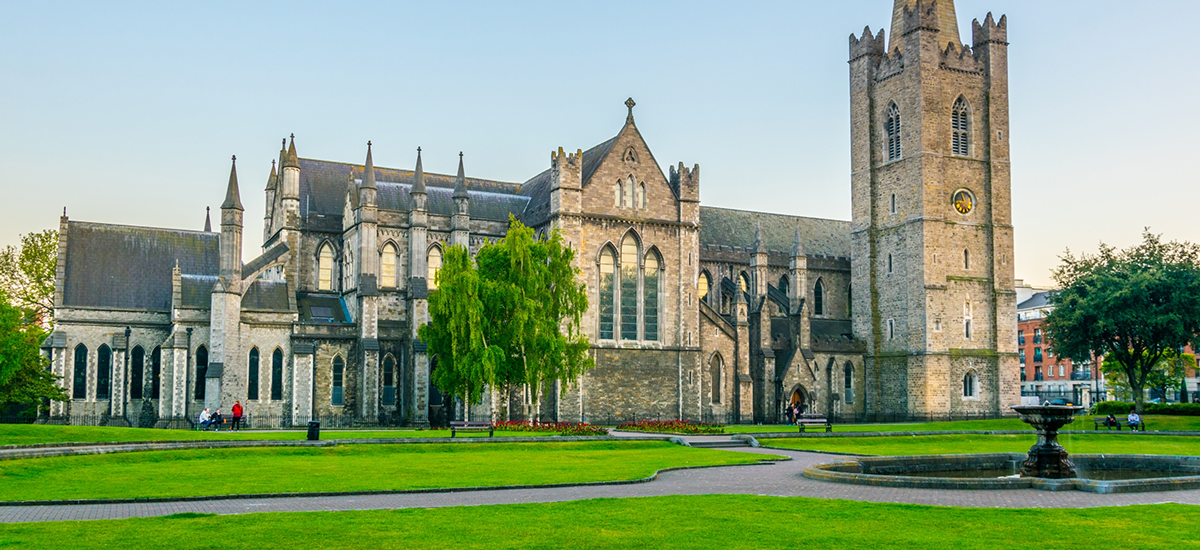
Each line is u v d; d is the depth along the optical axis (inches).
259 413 4052.7
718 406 4785.9
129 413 4082.2
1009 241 5265.8
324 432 3270.2
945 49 5241.1
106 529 1214.9
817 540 1153.4
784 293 5669.3
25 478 1897.1
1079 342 4635.8
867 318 5374.0
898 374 5182.1
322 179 4862.2
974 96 5270.7
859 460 2170.3
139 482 1817.2
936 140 5118.1
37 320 5182.1
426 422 4138.8
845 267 5821.9
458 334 3614.7
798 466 2261.3
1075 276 4906.5
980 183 5246.1
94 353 4084.6
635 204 4554.6
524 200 5132.9
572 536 1182.9
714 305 5403.5
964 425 4404.5
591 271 4424.2
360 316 4212.6
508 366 3634.4
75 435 2600.9
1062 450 2054.6
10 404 3954.2
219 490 1678.2
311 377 4069.9
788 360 5054.1
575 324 3853.3
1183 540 1151.0
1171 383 5659.5
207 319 4111.7
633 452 2682.1
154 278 4288.9
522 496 1624.0
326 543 1128.2
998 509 1391.5
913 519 1306.6
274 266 4328.3
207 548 1093.1
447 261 3690.9
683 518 1321.4
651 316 4552.2
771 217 6053.2
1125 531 1210.6
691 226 4655.5
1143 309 4407.0
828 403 5260.8
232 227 4045.3
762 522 1285.7
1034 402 7007.9
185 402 3988.7
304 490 1670.8
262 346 4101.9
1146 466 2301.9
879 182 5374.0
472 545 1122.0
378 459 2377.0
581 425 3614.7
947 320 5078.7
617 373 4426.7
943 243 5103.3
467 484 1772.9
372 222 4355.3
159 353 4173.2
